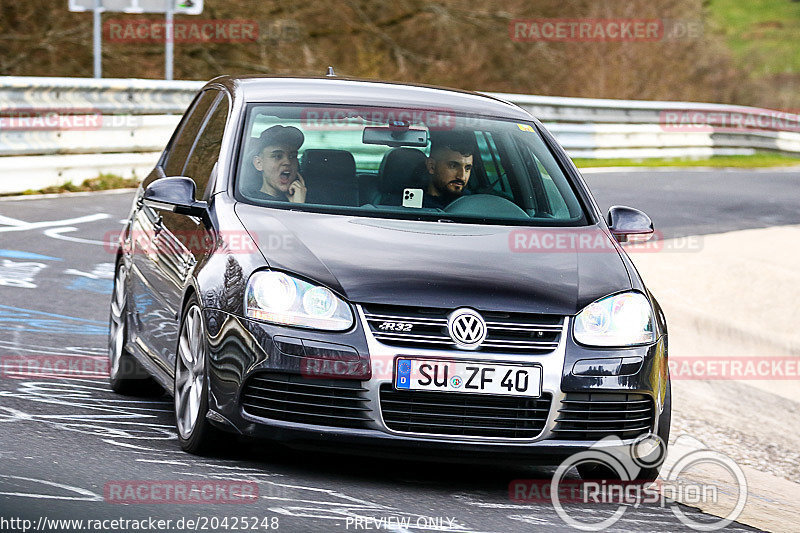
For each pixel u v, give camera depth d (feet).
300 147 71.20
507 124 79.10
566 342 60.59
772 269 153.99
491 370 59.06
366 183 71.92
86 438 64.44
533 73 372.38
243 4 335.47
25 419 67.67
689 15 419.54
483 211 71.20
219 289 61.87
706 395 108.58
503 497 60.85
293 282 59.82
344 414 58.70
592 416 61.00
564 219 72.33
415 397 58.80
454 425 58.95
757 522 63.36
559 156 78.43
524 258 64.80
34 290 113.09
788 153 370.73
